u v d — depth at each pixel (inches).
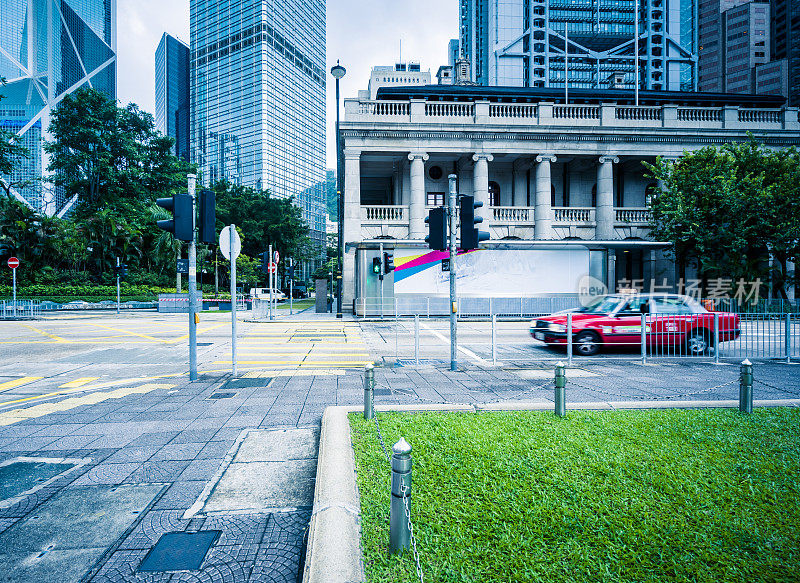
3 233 1307.8
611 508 121.5
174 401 262.4
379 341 570.9
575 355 437.4
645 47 4170.8
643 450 163.3
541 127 1037.2
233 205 2020.2
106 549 112.8
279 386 303.1
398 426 194.2
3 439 195.0
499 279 888.3
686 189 946.1
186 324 818.2
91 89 1679.4
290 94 4820.4
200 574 102.6
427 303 839.7
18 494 142.3
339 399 265.9
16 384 322.3
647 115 1091.3
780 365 372.2
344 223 1030.4
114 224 1457.9
